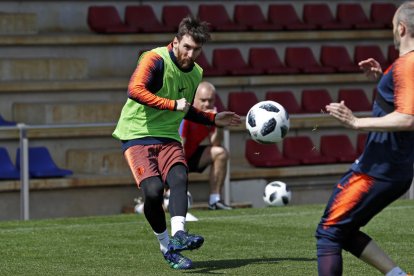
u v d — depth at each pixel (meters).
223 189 38.19
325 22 52.69
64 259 21.55
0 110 43.19
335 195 15.51
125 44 47.81
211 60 49.41
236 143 45.09
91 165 41.44
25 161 35.94
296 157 44.19
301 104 47.59
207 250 22.78
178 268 19.92
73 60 46.12
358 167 15.37
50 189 39.28
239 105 45.66
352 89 48.72
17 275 19.44
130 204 40.75
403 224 27.38
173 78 19.59
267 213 31.14
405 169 15.26
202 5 50.78
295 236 25.28
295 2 53.91
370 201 15.31
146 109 19.64
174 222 18.88
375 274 19.39
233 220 28.97
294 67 49.12
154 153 19.69
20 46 45.78
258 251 22.59
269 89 48.00
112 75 47.72
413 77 14.72
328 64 50.28
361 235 15.69
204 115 20.16
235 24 50.62
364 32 52.28
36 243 24.23
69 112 42.94
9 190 38.47
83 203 39.97
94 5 49.72
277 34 50.31
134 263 20.84
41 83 43.66
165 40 48.25
